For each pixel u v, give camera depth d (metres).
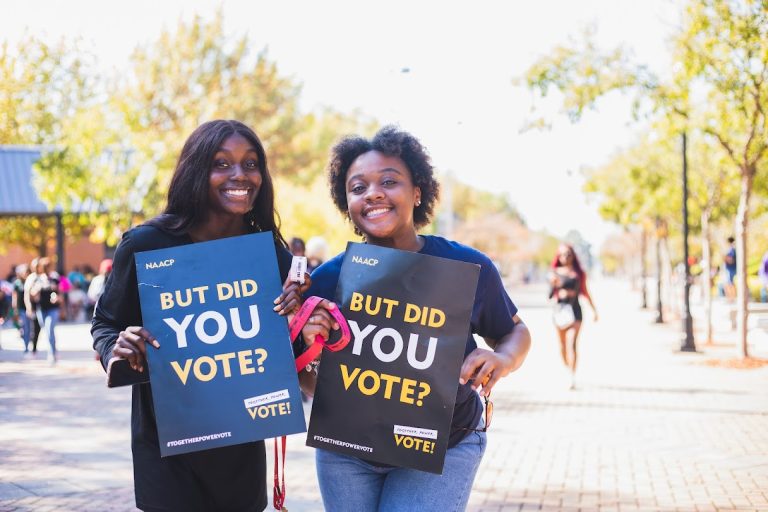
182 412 2.77
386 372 2.92
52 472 6.92
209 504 2.95
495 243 78.19
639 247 47.44
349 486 3.07
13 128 39.66
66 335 23.41
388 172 3.14
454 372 2.90
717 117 13.33
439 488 2.97
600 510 5.73
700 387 11.59
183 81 34.78
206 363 2.80
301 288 2.90
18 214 31.44
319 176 49.34
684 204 16.61
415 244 3.25
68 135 21.25
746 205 13.86
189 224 3.04
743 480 6.46
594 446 7.81
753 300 24.83
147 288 2.84
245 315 2.84
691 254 43.88
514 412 9.73
